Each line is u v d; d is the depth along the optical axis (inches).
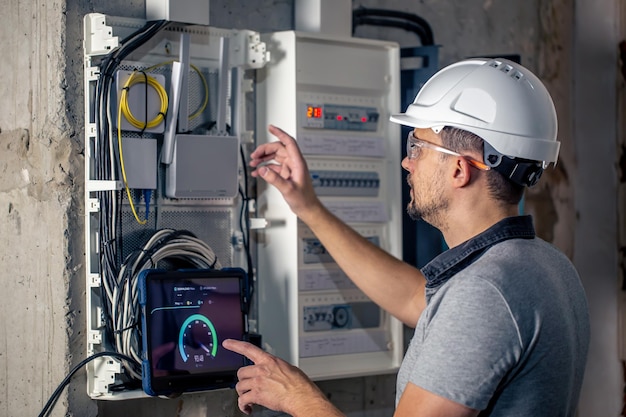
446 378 53.3
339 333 90.4
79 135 78.3
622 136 123.9
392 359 94.0
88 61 78.0
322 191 89.9
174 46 82.7
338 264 82.0
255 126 90.7
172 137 79.7
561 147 120.7
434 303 57.8
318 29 90.9
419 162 63.3
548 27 118.4
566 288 59.4
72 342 77.3
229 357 79.7
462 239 62.3
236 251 87.2
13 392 83.7
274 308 88.9
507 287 54.4
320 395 62.3
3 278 84.8
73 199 77.8
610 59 123.8
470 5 109.0
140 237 80.1
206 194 82.0
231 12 90.5
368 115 92.9
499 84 61.1
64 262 77.1
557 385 56.3
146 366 75.1
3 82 84.7
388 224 94.3
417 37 103.9
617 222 123.9
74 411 77.1
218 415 86.8
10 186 83.7
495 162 59.9
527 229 60.1
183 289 78.5
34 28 80.4
